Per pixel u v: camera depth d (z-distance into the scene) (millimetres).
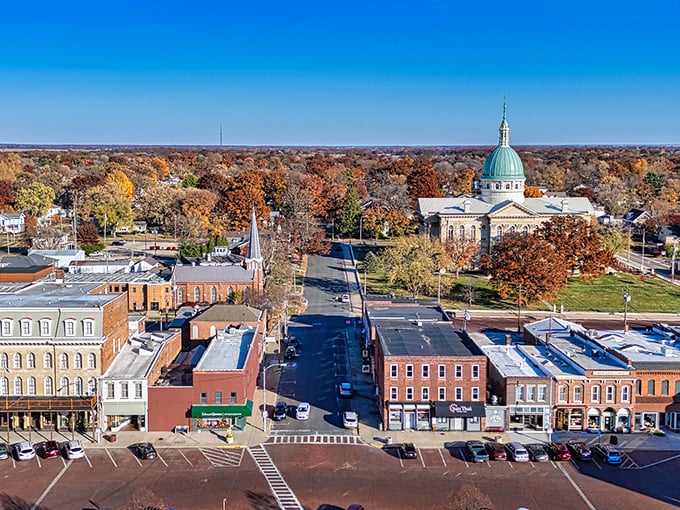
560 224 168625
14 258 151875
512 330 128375
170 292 144000
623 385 86000
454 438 83875
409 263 153875
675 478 73750
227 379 85125
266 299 132000
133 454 78812
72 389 85000
